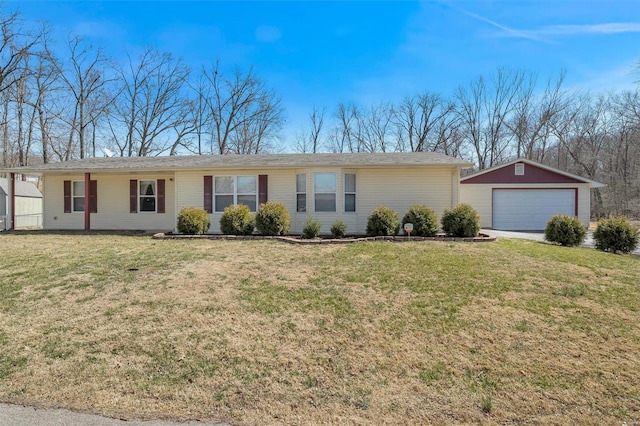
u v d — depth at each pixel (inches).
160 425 89.4
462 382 108.4
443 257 271.9
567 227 381.1
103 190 543.5
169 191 532.1
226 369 116.6
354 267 240.5
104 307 169.0
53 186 548.1
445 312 160.7
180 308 167.3
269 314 160.4
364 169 455.2
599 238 374.0
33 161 970.7
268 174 467.2
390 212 390.3
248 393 103.7
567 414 93.5
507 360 120.8
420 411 95.3
